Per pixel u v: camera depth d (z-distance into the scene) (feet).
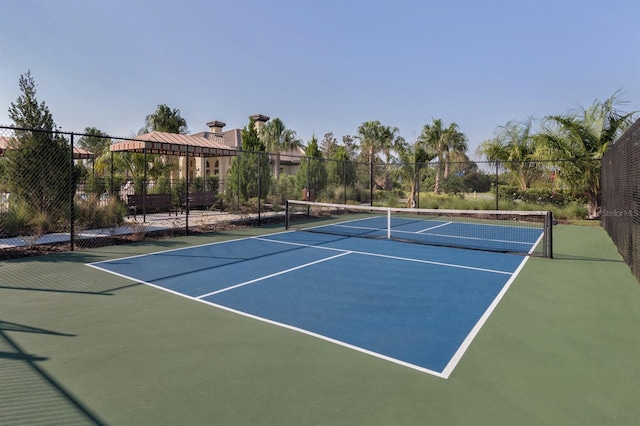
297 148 124.88
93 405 9.82
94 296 19.08
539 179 67.41
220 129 125.80
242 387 10.75
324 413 9.52
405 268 25.73
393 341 14.06
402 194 84.48
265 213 59.41
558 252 32.09
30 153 35.55
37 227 34.63
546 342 14.01
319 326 15.47
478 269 25.58
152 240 35.68
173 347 13.37
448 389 10.72
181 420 9.18
